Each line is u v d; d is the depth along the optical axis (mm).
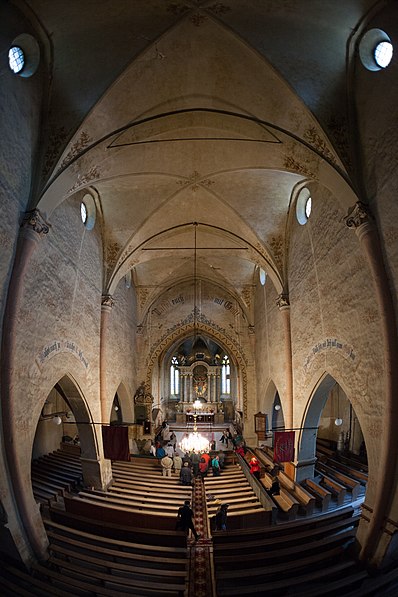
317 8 8562
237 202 16016
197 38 9367
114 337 19438
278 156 12000
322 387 13727
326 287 12594
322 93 9898
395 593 7844
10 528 9156
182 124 11734
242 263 23469
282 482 16516
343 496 14250
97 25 9055
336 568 8828
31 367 10414
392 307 8844
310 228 14008
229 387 38375
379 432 9406
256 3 8586
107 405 17297
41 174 10242
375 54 9055
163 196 15812
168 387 37969
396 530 8453
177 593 8609
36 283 10727
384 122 8766
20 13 8625
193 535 12047
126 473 18141
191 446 18609
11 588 7949
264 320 22125
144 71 9961
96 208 16047
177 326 26438
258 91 10414
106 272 17312
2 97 8531
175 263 23609
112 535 11203
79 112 10164
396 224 8484
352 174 9875
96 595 8266
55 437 21344
